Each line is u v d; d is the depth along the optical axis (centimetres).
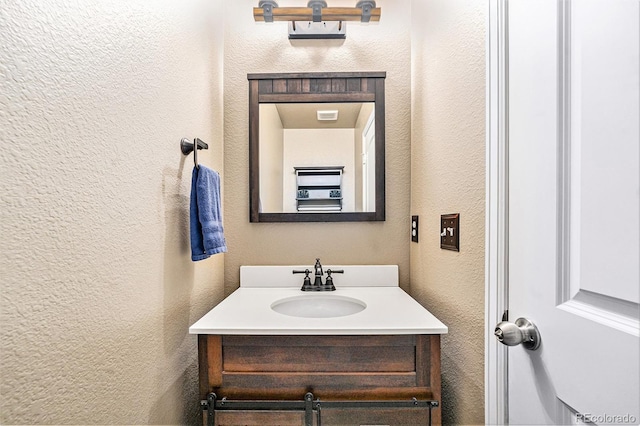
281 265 150
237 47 151
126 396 68
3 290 42
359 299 124
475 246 89
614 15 49
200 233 99
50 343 49
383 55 152
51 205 49
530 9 67
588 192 54
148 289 78
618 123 48
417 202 139
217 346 92
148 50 79
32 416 46
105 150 62
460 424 97
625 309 48
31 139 46
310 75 150
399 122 152
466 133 94
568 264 58
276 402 90
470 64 92
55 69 50
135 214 73
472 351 90
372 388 90
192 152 107
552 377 60
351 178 150
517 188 71
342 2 156
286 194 150
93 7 59
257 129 150
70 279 53
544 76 63
